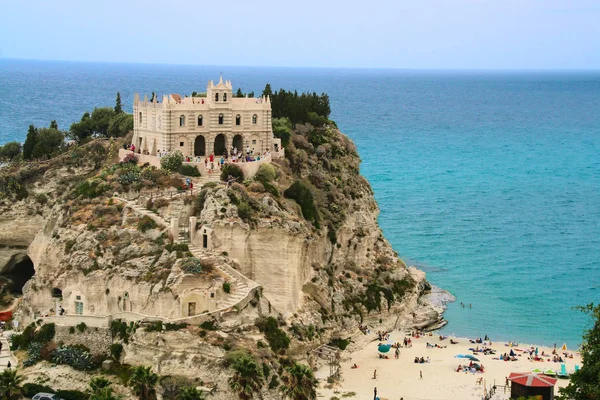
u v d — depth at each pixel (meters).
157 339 142.00
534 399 128.75
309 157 197.88
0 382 138.62
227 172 172.25
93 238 160.38
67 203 174.50
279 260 163.88
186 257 152.88
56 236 165.38
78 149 198.00
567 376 153.88
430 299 198.25
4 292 190.12
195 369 138.25
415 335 178.50
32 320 160.38
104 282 154.88
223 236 160.25
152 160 179.00
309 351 160.25
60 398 140.38
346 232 190.25
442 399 144.88
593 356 110.31
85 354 146.88
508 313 190.75
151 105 185.00
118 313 148.62
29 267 195.12
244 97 194.50
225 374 136.12
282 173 182.62
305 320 163.88
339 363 160.88
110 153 192.62
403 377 154.75
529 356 165.62
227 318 147.62
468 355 165.00
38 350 149.38
